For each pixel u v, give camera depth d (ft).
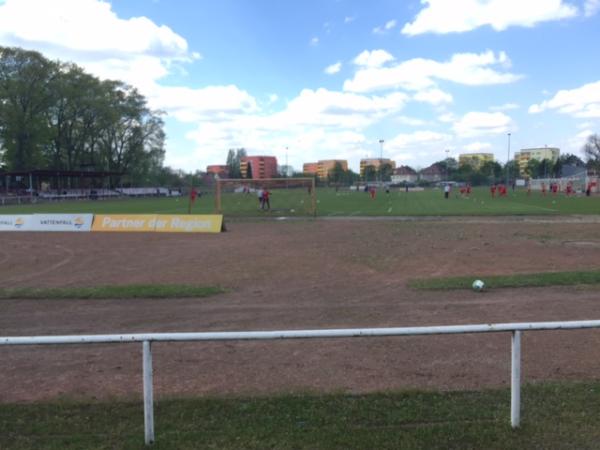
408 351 22.25
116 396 17.67
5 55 215.31
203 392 17.97
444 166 584.40
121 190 270.87
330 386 18.33
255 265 46.91
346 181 485.15
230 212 122.31
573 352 21.74
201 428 14.76
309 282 38.60
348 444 13.66
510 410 15.47
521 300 31.35
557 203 145.79
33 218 85.92
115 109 266.16
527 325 13.47
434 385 18.26
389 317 27.96
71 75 239.71
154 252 56.80
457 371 19.69
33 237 73.15
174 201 199.72
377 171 550.77
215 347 23.25
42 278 41.70
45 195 219.82
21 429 14.96
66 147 263.70
